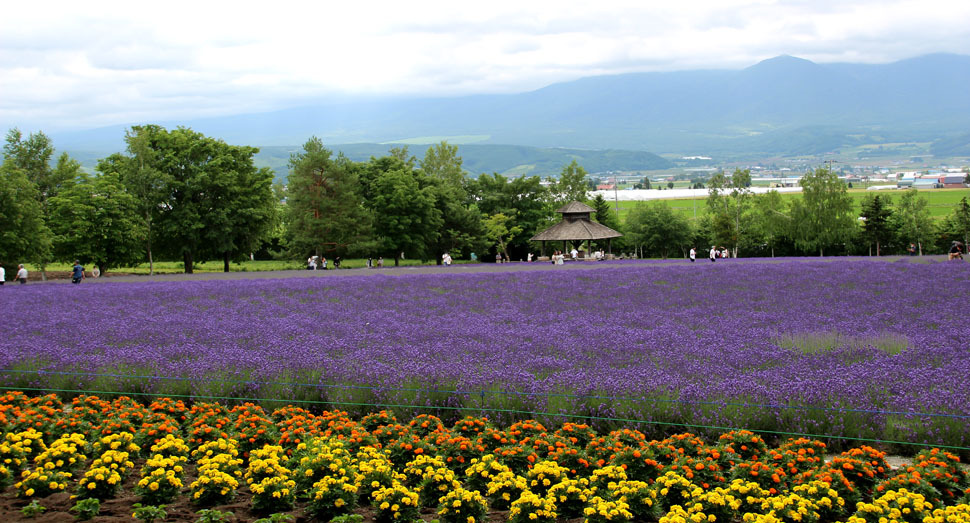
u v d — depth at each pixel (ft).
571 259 255.09
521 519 26.08
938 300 88.28
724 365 52.42
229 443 33.30
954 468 29.27
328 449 30.48
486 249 295.48
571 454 30.94
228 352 57.93
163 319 82.28
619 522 25.45
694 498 26.76
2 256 176.76
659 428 39.06
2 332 72.69
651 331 69.67
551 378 47.26
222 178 221.05
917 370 48.55
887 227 301.84
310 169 248.73
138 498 28.60
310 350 59.41
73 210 190.90
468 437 35.47
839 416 37.52
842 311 82.38
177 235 219.20
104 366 52.24
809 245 309.22
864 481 28.81
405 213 258.16
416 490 28.30
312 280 139.23
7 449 31.50
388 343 63.98
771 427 38.14
